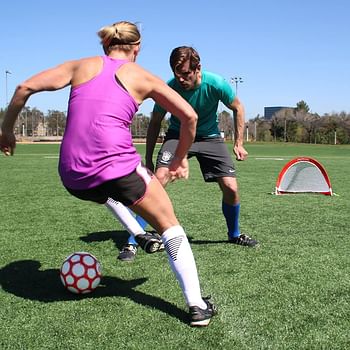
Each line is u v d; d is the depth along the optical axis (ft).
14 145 10.09
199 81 14.94
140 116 246.27
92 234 18.58
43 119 258.37
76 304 10.87
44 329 9.48
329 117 233.96
